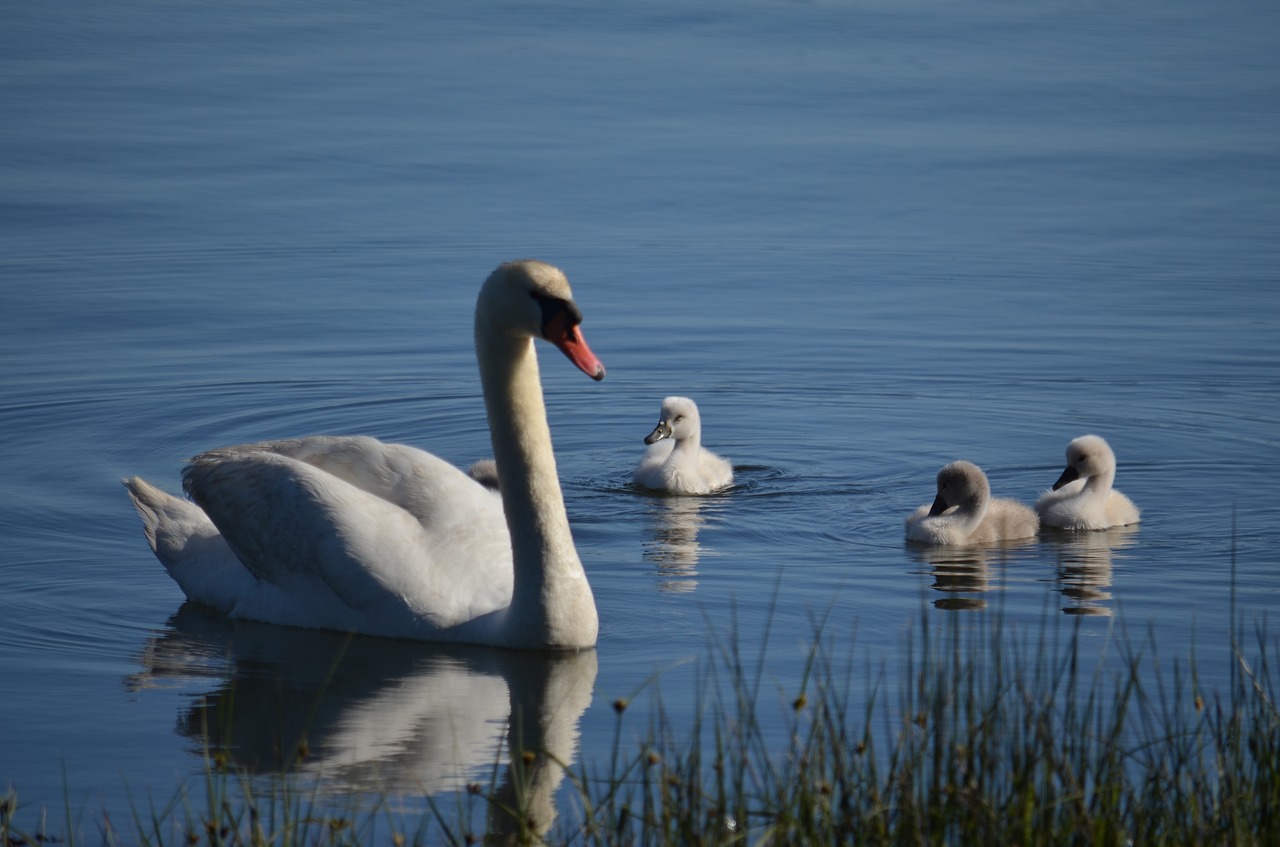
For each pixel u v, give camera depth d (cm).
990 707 936
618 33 4909
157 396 1983
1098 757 880
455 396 2020
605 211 3011
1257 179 3259
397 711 1089
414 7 5409
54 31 4894
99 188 3114
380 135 3609
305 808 928
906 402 2025
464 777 975
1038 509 1644
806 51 4653
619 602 1342
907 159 3438
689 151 3494
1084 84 4238
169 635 1262
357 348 2203
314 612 1272
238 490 1304
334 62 4462
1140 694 970
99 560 1455
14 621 1288
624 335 2292
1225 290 2491
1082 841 806
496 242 2788
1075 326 2311
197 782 973
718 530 1588
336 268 2614
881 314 2378
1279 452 1814
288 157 3400
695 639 1242
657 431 1728
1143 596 1352
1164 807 833
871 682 1122
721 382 2106
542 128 3700
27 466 1730
